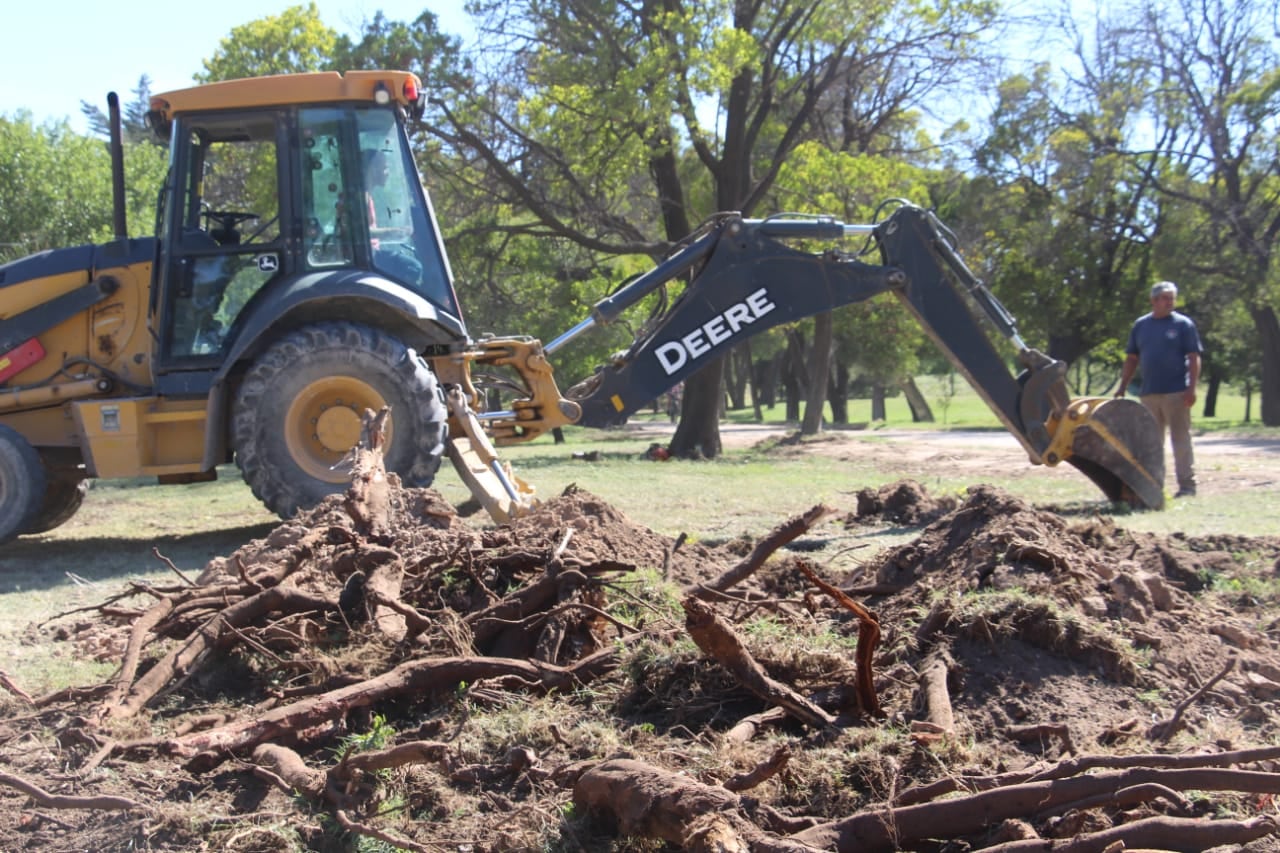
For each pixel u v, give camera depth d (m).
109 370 9.37
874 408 48.31
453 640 4.78
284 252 9.20
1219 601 5.70
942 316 10.53
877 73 23.42
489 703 4.40
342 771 3.63
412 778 3.75
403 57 18.98
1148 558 6.12
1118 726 3.98
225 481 15.90
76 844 3.45
